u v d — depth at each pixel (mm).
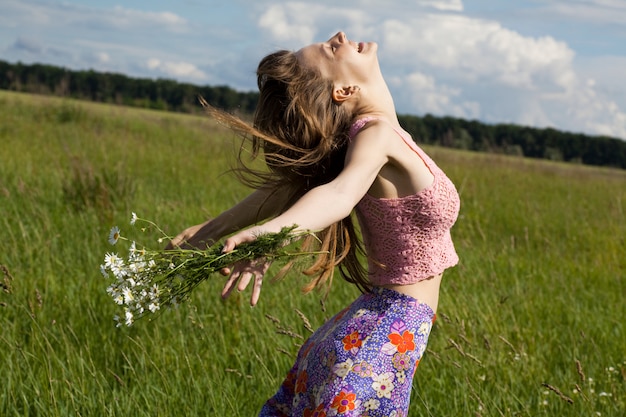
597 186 17406
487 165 18672
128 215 7578
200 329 4375
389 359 2316
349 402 2254
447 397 3846
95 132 17266
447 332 4797
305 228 2084
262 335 4418
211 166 12703
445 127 39094
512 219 10352
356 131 2430
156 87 51562
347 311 2498
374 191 2410
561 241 9164
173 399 3551
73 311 4551
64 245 6082
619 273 7309
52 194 8312
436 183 2395
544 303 5828
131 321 2102
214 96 48344
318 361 2365
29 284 5000
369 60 2568
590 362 4605
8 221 6754
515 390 4023
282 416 2564
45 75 50531
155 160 12852
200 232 2773
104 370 3984
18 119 19281
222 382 3797
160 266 2119
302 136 2510
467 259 6906
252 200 2783
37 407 3359
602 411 3832
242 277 2168
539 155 41281
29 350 4023
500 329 4871
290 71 2533
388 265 2473
